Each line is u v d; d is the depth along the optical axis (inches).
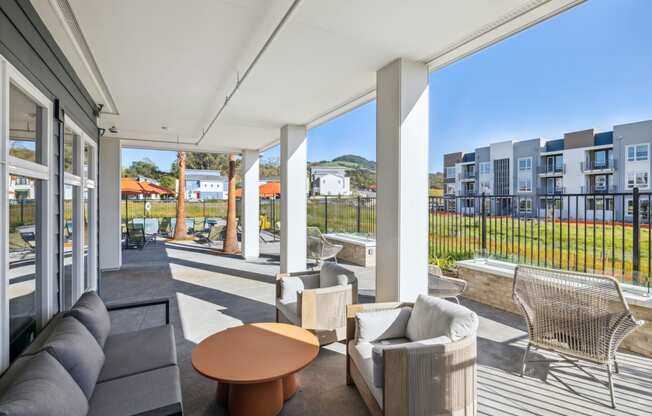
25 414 47.7
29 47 90.4
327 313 127.2
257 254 354.3
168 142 320.2
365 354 91.4
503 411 89.1
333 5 97.1
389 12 100.8
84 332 83.2
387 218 138.9
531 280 106.3
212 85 165.2
